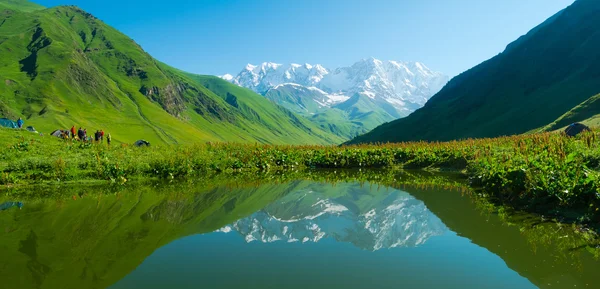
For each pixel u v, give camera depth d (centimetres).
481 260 849
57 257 876
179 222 1255
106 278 739
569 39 16312
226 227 1181
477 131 13562
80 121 13025
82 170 2347
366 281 722
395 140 17538
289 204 1616
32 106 13000
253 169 3231
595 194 1097
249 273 763
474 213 1337
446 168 3083
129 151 3170
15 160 2339
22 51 17338
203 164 2883
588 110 8356
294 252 918
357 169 3344
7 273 770
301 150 3897
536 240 983
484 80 18862
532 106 12962
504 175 1612
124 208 1505
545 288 690
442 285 700
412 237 1047
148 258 863
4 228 1160
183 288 687
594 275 749
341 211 1447
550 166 1380
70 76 15812
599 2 16700
